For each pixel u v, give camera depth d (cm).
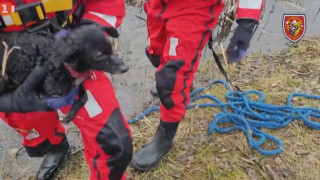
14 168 202
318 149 208
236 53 159
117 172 151
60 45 125
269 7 315
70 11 136
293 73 258
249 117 227
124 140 145
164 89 177
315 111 228
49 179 194
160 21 183
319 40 286
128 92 247
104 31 136
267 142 212
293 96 239
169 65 174
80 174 198
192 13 168
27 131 163
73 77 131
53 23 139
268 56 273
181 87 178
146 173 197
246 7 156
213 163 201
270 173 195
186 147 209
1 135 218
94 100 142
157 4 176
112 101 146
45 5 133
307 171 198
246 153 206
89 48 127
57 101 133
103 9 144
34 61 131
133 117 231
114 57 133
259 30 294
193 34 170
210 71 261
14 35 134
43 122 162
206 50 277
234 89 246
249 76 257
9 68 133
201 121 224
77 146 212
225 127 222
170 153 206
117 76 257
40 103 132
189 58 175
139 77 256
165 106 183
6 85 135
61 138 189
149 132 220
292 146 210
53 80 129
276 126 218
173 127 195
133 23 293
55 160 195
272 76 256
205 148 209
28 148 176
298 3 321
